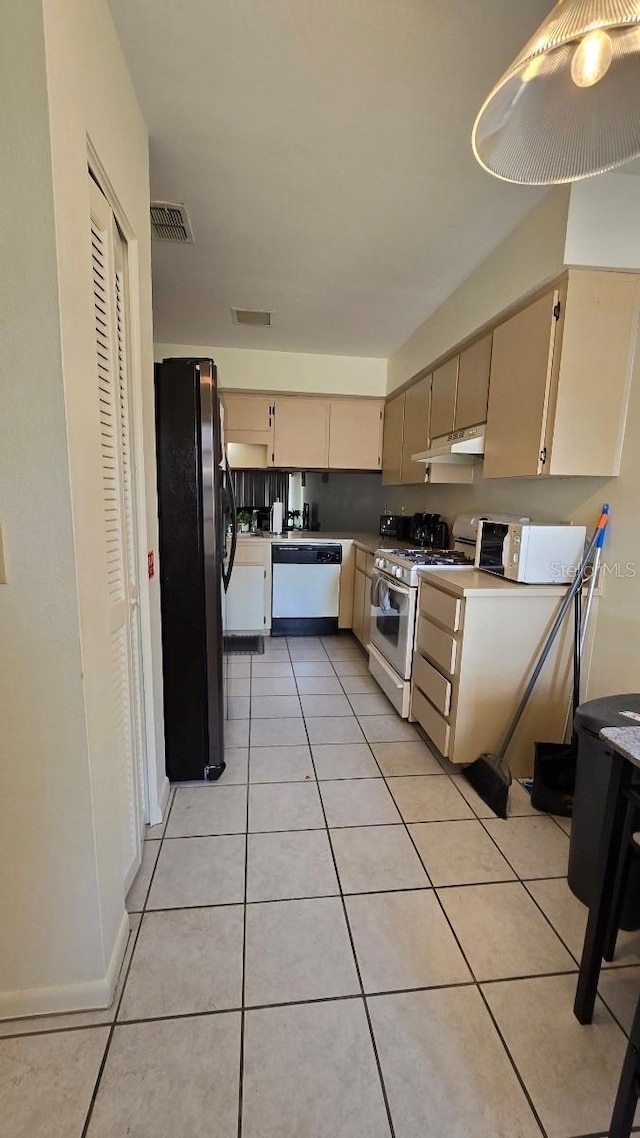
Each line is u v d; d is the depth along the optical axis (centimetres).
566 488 228
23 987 114
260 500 506
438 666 234
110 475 132
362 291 283
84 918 113
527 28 123
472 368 262
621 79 105
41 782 106
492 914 148
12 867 109
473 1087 104
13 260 87
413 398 357
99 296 122
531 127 110
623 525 196
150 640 172
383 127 158
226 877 160
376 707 294
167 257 247
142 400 160
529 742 223
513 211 200
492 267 232
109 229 127
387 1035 114
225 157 174
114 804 127
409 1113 100
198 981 125
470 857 172
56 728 104
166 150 171
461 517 301
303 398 425
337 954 133
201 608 201
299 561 425
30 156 84
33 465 94
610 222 177
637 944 142
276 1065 107
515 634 212
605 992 127
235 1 118
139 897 151
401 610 274
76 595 100
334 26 124
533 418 202
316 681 334
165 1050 109
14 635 100
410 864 167
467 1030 116
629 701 157
